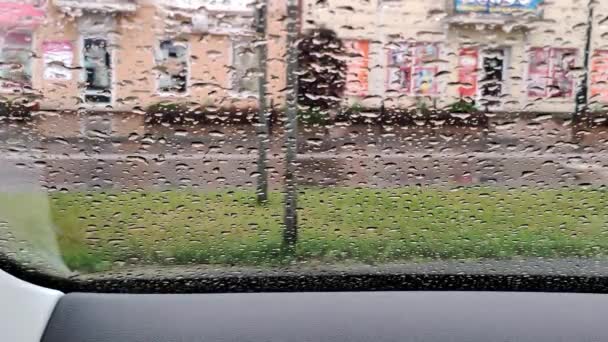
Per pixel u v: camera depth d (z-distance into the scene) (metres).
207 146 1.84
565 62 1.82
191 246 1.57
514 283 1.48
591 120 1.86
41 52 1.56
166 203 1.79
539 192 1.92
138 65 1.71
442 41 1.84
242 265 1.53
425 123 1.94
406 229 1.72
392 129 1.93
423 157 1.97
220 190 1.85
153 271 1.47
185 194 1.82
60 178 1.64
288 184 1.89
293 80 1.84
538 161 1.92
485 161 1.96
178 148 1.82
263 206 1.84
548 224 1.74
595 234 1.70
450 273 1.51
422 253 1.60
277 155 1.88
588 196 1.89
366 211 1.84
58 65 1.60
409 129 1.94
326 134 1.90
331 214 1.82
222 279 1.47
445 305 1.38
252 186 1.87
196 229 1.66
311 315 1.33
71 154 1.68
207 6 1.72
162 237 1.61
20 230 1.38
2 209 1.42
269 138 1.87
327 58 1.83
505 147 1.94
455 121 1.93
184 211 1.75
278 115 1.86
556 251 1.60
